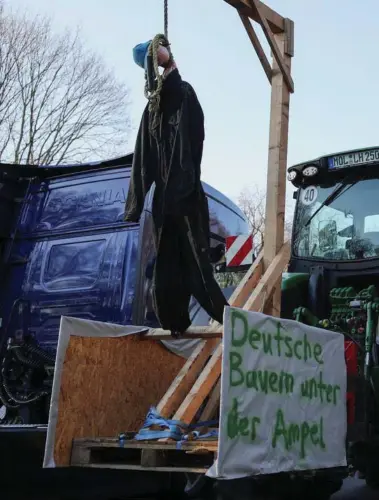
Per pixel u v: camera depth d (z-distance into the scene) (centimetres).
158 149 444
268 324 409
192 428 436
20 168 725
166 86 437
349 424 493
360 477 545
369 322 559
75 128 2080
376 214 662
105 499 461
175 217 445
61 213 702
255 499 446
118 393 488
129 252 640
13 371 640
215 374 455
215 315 444
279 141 549
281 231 541
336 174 691
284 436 407
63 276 673
